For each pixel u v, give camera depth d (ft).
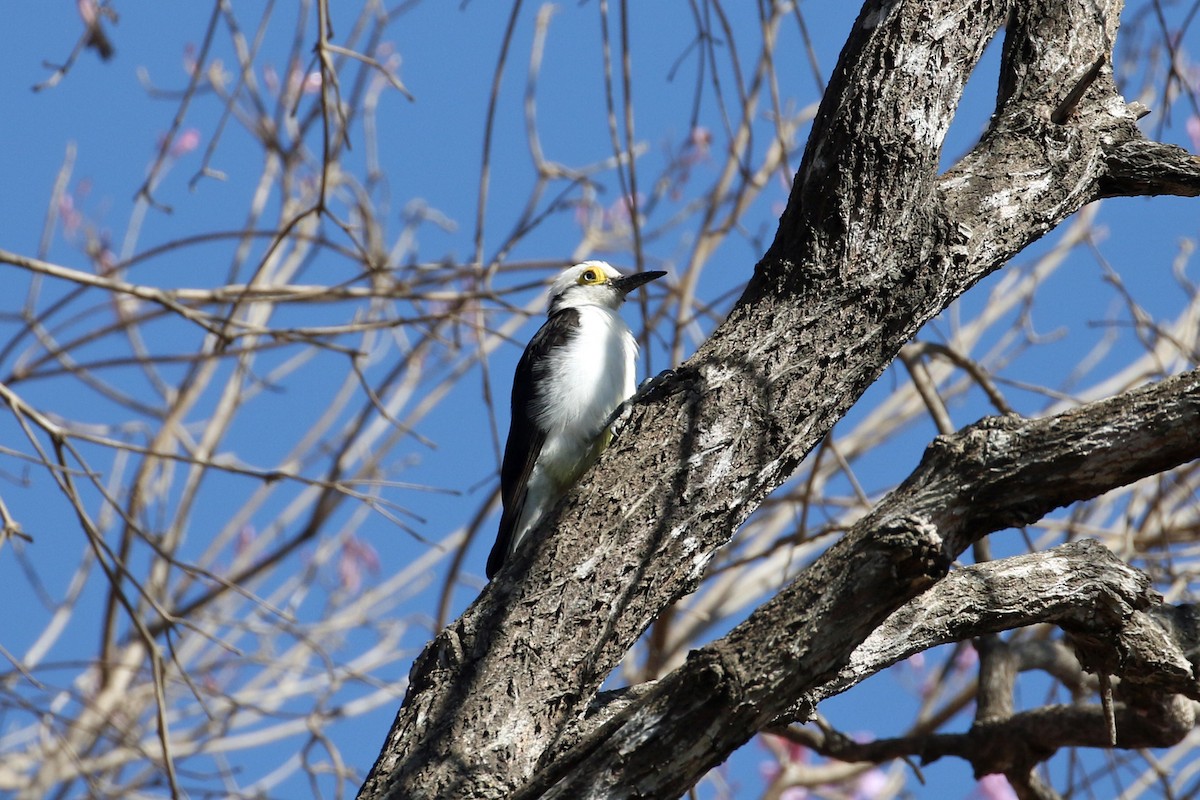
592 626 24.80
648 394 27.43
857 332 26.61
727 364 26.58
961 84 27.78
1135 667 25.17
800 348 26.53
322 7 34.55
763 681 21.24
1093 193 28.96
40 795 58.08
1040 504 22.44
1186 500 49.06
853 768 53.47
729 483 25.80
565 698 24.35
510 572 25.59
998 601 24.62
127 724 60.44
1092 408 22.44
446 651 24.89
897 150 26.94
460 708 24.00
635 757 21.53
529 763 23.62
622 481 25.82
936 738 38.27
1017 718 36.76
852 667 23.97
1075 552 25.35
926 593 24.54
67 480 34.09
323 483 36.73
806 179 27.40
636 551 25.27
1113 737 26.04
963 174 28.17
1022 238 27.81
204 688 53.83
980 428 22.77
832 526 43.32
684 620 54.49
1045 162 28.48
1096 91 29.89
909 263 26.78
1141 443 21.99
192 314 37.58
